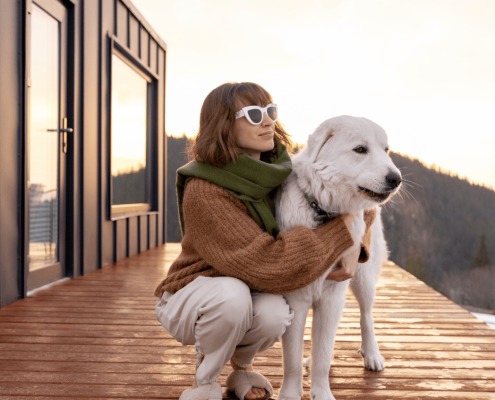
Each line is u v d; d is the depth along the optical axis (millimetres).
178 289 1410
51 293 3328
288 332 1397
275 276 1234
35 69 3467
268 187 1370
